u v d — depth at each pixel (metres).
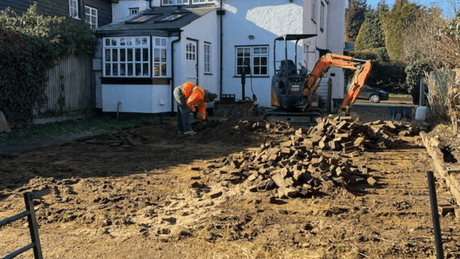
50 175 7.56
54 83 14.80
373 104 25.44
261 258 4.07
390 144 9.59
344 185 6.27
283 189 6.05
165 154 9.66
